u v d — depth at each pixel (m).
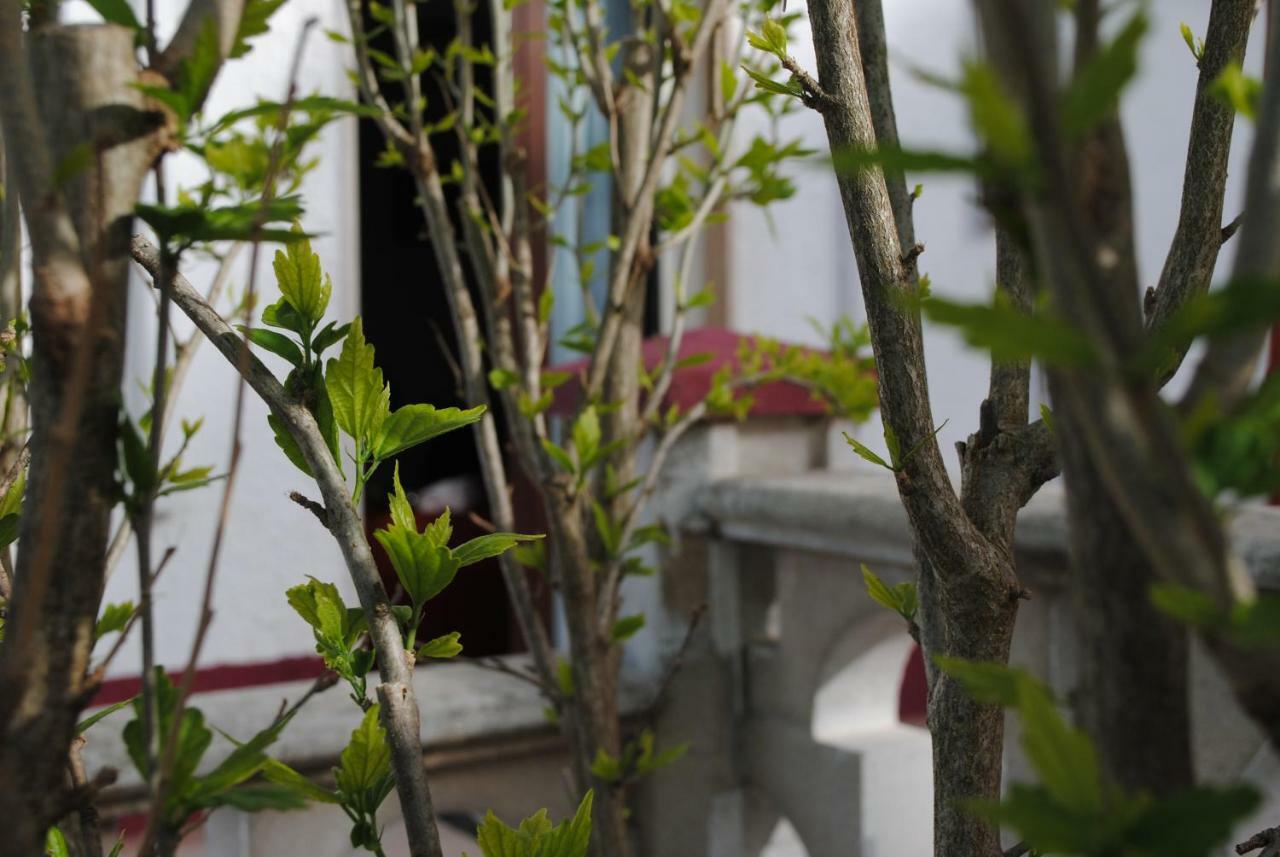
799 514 2.91
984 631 0.79
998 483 0.86
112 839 2.48
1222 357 0.37
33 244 0.46
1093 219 0.35
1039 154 0.32
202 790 0.54
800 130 3.87
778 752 3.23
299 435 0.64
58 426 0.44
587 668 2.29
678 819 3.23
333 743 2.71
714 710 3.30
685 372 3.14
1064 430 0.38
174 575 3.19
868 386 3.13
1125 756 0.38
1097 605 0.38
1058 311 0.33
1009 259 0.87
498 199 4.38
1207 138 0.83
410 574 0.67
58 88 0.47
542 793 3.13
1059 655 2.37
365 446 0.67
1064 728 0.35
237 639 3.27
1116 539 0.37
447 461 4.59
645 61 2.46
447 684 3.14
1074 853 0.34
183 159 2.97
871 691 3.20
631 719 3.17
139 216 0.49
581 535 2.27
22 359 0.86
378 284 4.84
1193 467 0.36
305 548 3.36
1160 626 0.37
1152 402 0.33
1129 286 0.35
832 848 3.05
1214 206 0.83
